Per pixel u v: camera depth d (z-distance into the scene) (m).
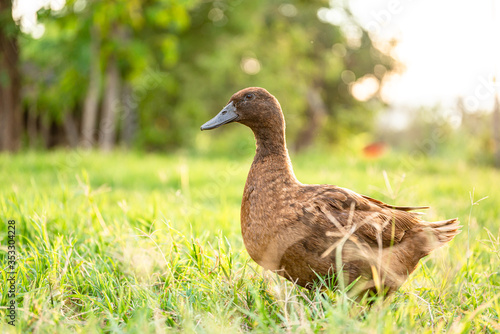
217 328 2.65
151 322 2.75
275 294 3.18
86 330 2.74
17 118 12.85
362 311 2.97
